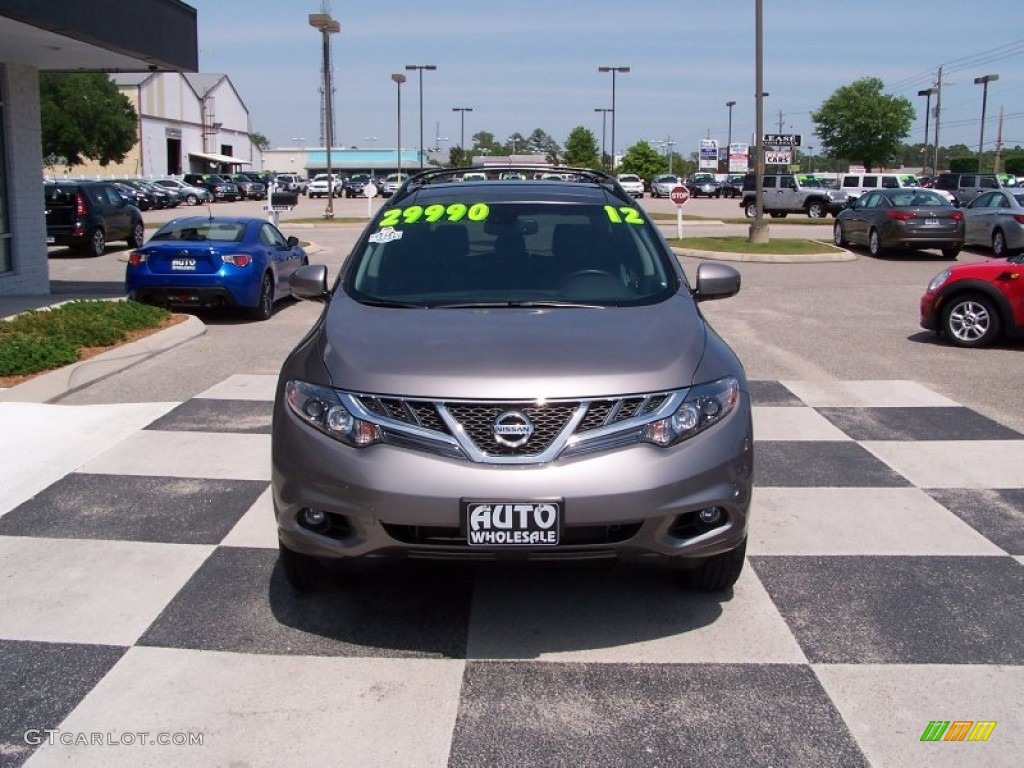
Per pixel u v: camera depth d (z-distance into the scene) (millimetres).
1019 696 3707
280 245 14375
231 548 5141
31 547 5137
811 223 36312
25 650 4059
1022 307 10445
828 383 9031
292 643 4133
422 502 3760
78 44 12625
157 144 79688
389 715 3596
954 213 21500
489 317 4535
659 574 4805
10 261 14641
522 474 3748
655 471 3822
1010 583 4699
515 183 6094
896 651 4047
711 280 5273
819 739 3432
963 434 7297
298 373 4250
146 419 7594
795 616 4359
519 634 4215
